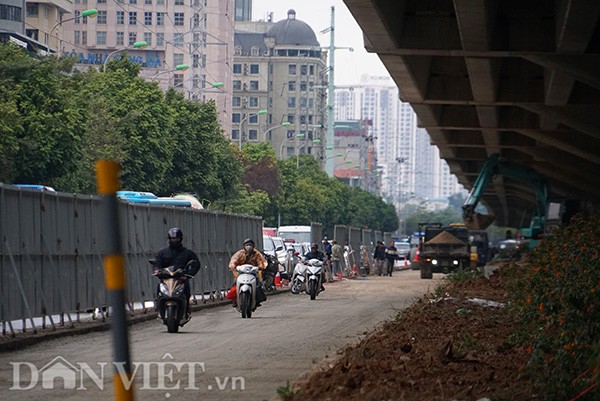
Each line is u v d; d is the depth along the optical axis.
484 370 17.31
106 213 7.13
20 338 23.84
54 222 27.67
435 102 61.19
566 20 40.03
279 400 14.61
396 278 88.81
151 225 37.50
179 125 103.31
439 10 46.88
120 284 7.16
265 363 20.06
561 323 17.34
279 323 32.62
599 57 47.38
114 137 86.81
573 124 62.31
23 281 25.42
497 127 73.38
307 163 186.12
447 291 43.50
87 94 78.75
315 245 55.06
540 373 15.59
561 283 22.56
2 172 68.31
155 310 36.66
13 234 24.88
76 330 27.30
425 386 15.26
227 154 114.75
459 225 98.31
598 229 28.03
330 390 14.96
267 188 143.62
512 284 35.91
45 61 73.94
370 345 21.20
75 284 29.11
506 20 46.75
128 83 92.81
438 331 24.88
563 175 98.81
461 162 108.06
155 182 93.12
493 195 158.25
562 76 51.56
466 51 47.00
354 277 89.31
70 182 79.38
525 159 94.00
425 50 47.09
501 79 60.44
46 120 72.75
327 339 26.08
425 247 89.81
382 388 14.75
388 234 139.00
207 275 45.22
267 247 66.62
